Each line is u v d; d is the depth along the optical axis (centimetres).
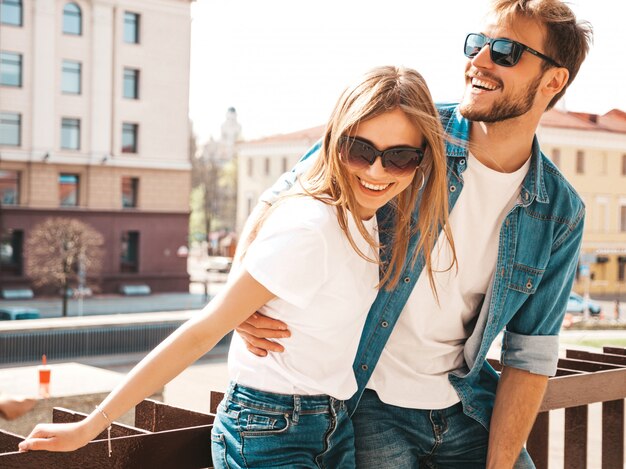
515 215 193
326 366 164
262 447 158
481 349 193
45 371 852
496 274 192
